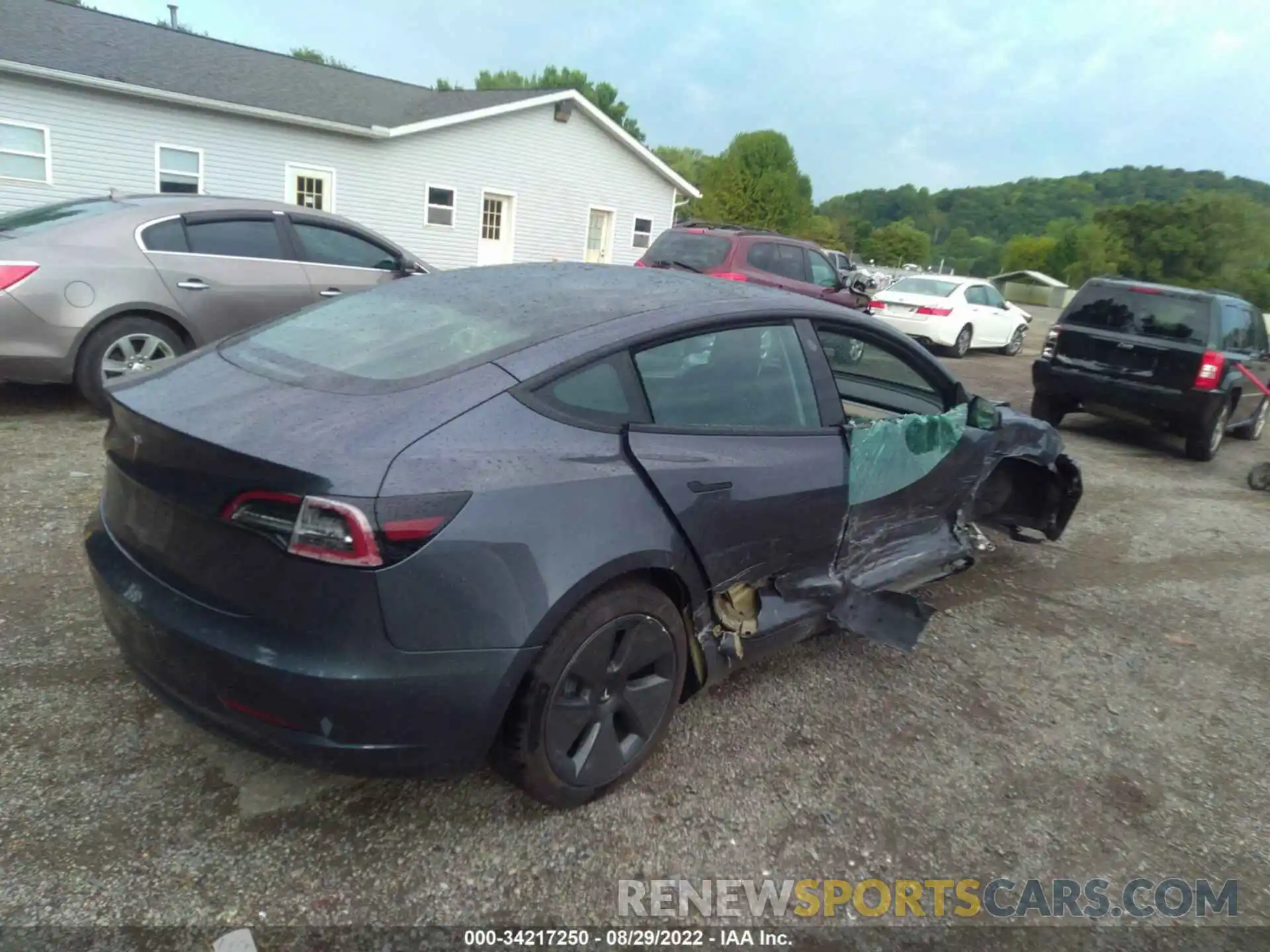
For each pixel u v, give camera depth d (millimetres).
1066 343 9086
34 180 14586
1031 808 2959
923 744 3260
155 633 2270
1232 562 5781
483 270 3453
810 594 3334
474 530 2186
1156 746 3434
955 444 3965
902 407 3975
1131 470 8234
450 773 2338
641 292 3102
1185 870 2736
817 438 3225
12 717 2816
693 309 2939
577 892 2377
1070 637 4371
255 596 2137
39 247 5672
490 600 2215
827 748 3156
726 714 3309
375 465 2119
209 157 16266
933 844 2729
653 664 2734
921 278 17094
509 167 20547
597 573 2396
